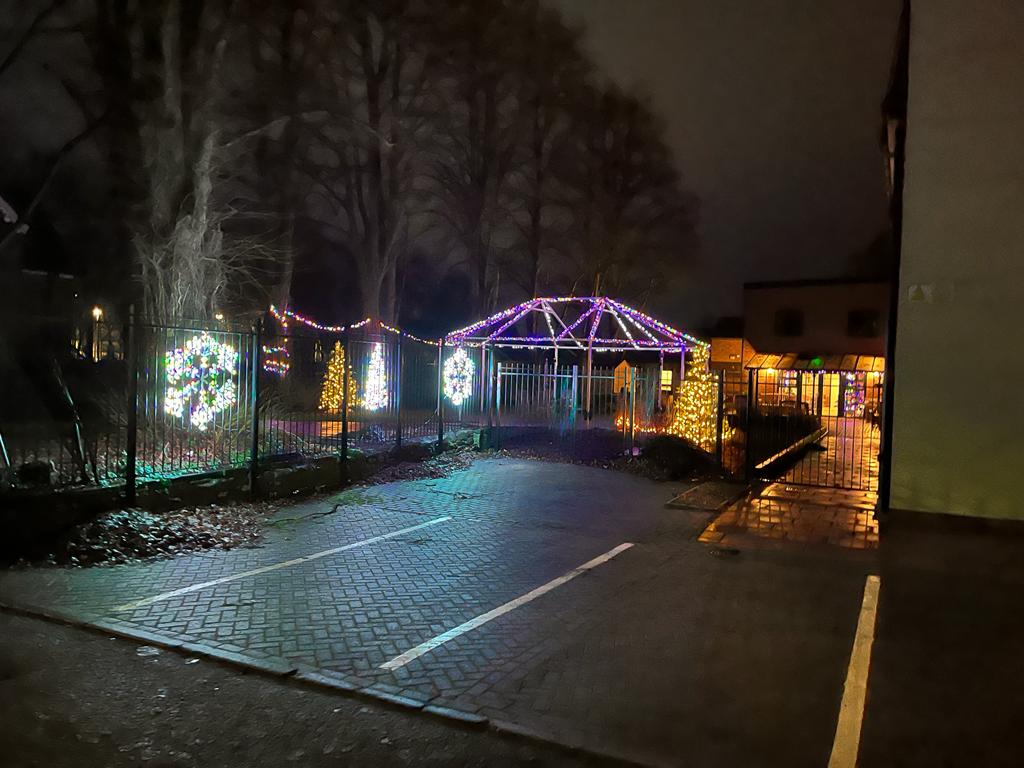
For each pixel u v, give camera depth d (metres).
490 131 27.16
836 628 5.86
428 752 3.93
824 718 4.35
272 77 19.14
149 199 12.85
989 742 4.11
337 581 6.92
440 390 15.25
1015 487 8.62
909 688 4.78
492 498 11.21
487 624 5.85
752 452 15.49
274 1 18.34
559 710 4.39
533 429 16.80
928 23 8.87
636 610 6.24
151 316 12.57
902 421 9.08
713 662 5.15
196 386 10.27
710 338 45.00
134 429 8.49
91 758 3.79
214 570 7.17
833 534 9.04
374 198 24.45
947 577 7.27
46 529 7.45
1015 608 6.38
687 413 15.72
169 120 13.11
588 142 30.59
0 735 3.98
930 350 8.91
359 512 10.06
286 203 21.92
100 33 12.92
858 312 40.34
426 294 34.81
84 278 14.44
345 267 31.95
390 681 4.75
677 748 3.98
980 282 8.70
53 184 15.64
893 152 10.16
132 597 6.26
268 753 3.88
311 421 14.32
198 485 9.34
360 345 14.98
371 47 23.62
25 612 5.84
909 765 3.86
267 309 19.91
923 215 8.91
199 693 4.56
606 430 16.61
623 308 20.23
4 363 8.50
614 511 10.41
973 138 8.70
